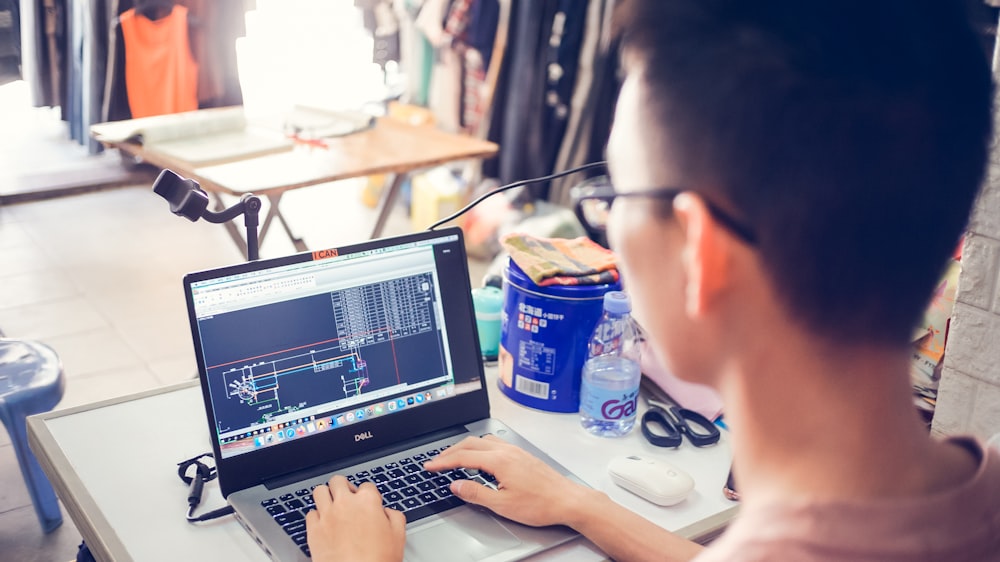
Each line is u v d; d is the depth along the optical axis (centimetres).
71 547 225
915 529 44
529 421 138
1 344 223
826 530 44
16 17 426
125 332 328
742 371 49
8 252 387
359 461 121
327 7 533
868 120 43
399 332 128
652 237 50
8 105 547
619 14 50
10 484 248
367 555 94
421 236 130
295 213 452
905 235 44
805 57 44
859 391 47
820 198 43
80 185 454
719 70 45
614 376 133
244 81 524
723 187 45
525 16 378
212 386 113
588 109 378
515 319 139
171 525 109
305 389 120
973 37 46
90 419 131
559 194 396
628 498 119
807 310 46
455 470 118
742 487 51
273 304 119
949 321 151
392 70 454
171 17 389
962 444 53
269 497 112
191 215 117
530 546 105
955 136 45
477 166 412
